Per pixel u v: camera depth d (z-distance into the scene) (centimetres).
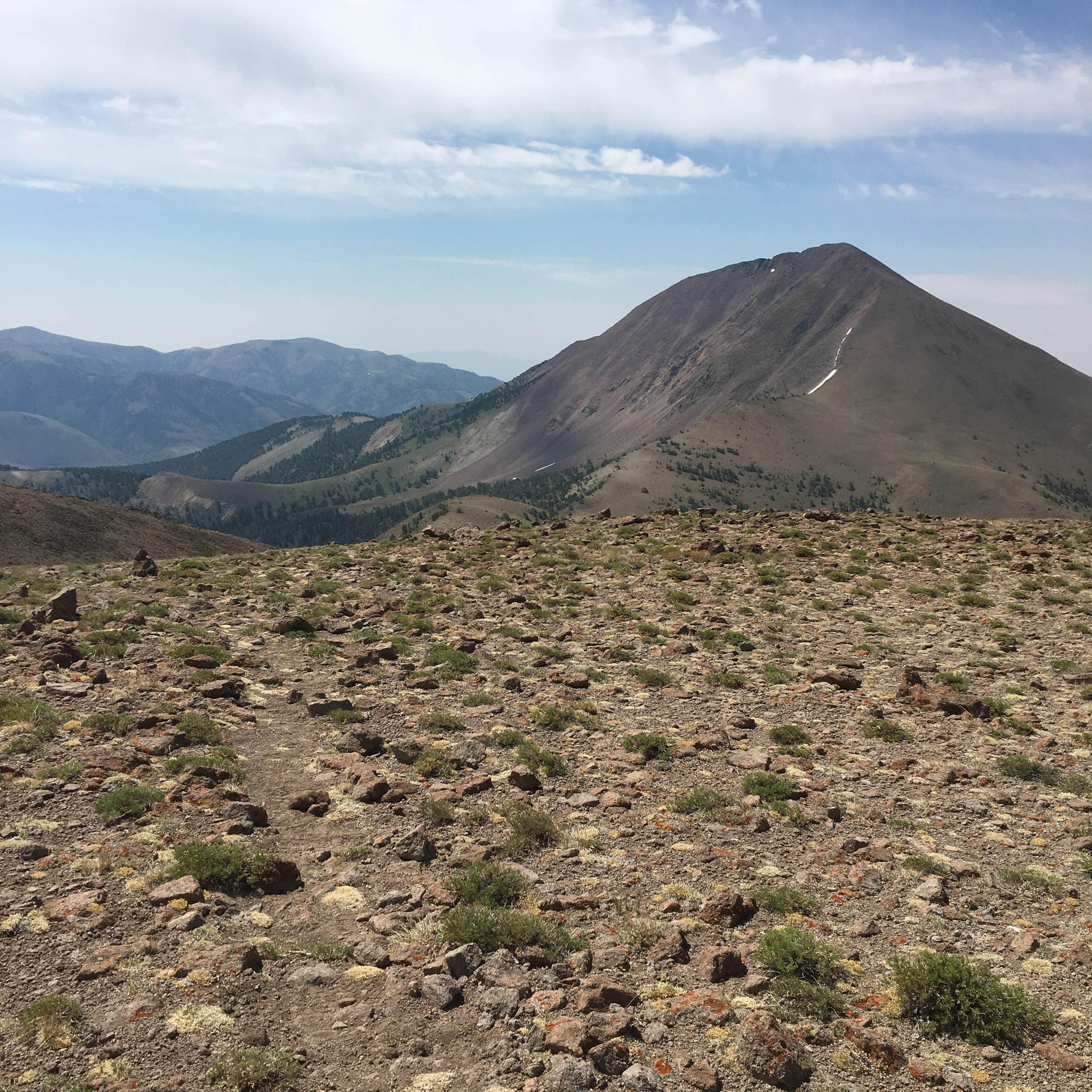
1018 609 2959
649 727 1853
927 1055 835
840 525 5162
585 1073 756
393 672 2153
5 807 1185
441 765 1528
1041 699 2086
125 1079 718
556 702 1972
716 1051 814
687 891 1141
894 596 3278
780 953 961
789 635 2711
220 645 2286
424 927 1003
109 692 1733
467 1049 799
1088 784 1552
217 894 1034
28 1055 733
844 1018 880
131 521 18700
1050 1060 826
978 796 1527
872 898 1151
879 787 1557
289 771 1502
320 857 1185
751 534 4747
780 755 1703
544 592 3334
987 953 1012
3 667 1853
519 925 991
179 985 847
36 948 879
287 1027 824
